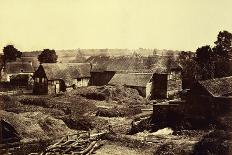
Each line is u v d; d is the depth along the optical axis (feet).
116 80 180.65
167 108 96.84
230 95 97.30
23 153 70.79
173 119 95.96
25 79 207.72
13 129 81.05
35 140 79.61
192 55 201.16
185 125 91.50
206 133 83.66
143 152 72.54
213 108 92.84
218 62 172.96
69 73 189.98
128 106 139.74
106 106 139.74
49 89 176.96
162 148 72.49
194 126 91.25
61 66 190.19
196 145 71.46
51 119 97.25
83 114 121.19
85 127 97.96
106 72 203.31
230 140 71.05
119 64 205.57
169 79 170.30
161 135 85.61
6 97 135.64
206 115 93.56
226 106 92.12
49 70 180.04
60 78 182.09
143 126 93.86
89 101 150.71
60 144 76.23
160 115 97.50
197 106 94.68
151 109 131.44
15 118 86.94
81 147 74.28
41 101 138.51
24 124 86.84
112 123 105.60
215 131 76.48
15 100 138.10
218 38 182.70
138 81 170.81
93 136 84.58
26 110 118.01
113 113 119.44
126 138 81.71
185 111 95.40
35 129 87.04
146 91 166.81
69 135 82.33
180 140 78.69
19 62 261.85
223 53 180.65
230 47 181.37
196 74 178.29
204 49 178.50
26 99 142.92
